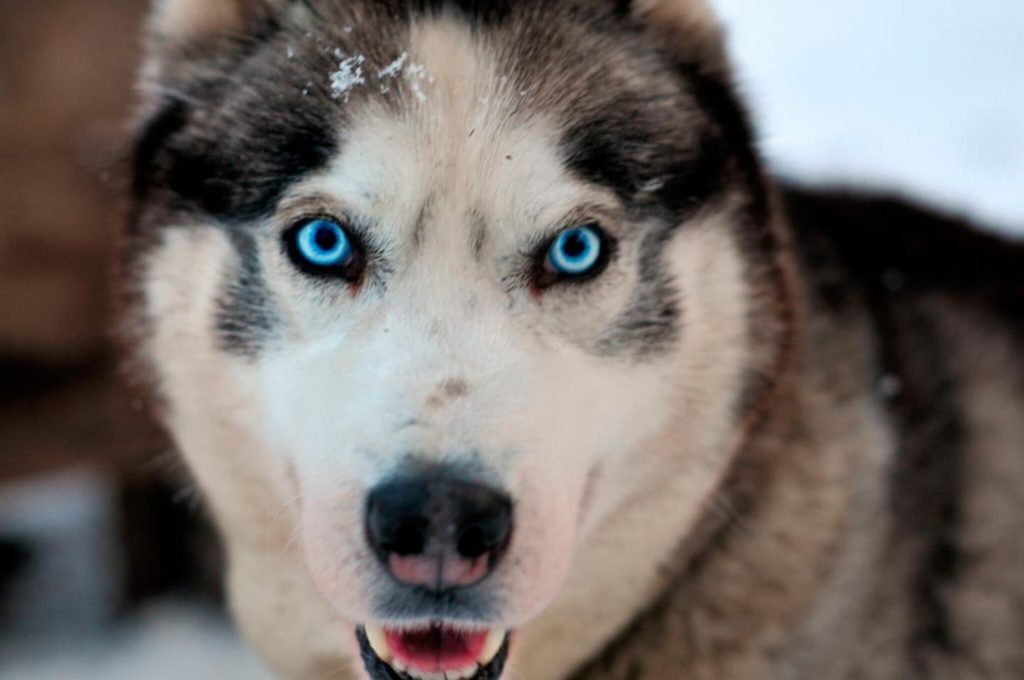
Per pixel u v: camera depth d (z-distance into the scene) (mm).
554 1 2432
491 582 2012
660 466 2518
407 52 2291
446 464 1973
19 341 4719
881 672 2861
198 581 5262
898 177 6348
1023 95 7332
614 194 2309
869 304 3195
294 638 2721
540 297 2277
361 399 2084
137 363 2689
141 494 5129
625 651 2748
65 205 4719
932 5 8625
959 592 2998
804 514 2775
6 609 5141
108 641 5027
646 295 2375
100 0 4812
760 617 2746
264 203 2297
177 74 2613
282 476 2350
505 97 2260
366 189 2193
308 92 2295
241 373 2383
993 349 3320
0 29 4711
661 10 2604
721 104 2701
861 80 7793
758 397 2641
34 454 4820
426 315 2178
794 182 3656
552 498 2076
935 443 3043
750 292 2607
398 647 2154
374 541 1990
